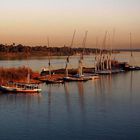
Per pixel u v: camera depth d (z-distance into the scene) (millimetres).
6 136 52375
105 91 92188
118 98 81375
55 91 91188
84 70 141125
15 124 58062
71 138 51281
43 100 78062
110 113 65062
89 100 78562
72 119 60938
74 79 113062
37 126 56906
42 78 112312
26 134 53125
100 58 146750
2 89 87188
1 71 102438
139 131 54031
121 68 156875
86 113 65250
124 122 58719
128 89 96250
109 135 52344
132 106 71688
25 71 110000
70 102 75812
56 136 52156
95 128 55688
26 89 87312
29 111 67000
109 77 127500
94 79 119438
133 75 135375
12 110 67938
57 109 68688
